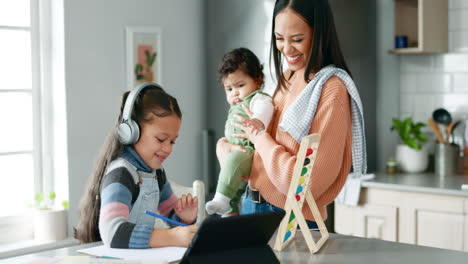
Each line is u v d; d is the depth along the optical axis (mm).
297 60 1791
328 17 1748
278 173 1653
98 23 3104
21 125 2992
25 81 3004
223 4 3496
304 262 1412
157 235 1487
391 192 3037
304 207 1695
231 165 1959
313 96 1680
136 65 3264
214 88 3607
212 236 1239
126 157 1603
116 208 1512
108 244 1491
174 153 3494
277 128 1800
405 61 3568
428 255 1467
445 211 2863
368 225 3131
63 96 2988
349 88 1711
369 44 3521
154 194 1636
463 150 3355
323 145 1645
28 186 3023
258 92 2176
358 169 1779
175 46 3484
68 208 3021
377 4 3600
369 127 3570
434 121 3402
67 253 1477
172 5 3453
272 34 1878
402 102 3598
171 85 3473
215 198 1975
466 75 3350
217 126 3609
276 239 1519
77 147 3045
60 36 2977
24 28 2975
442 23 3357
